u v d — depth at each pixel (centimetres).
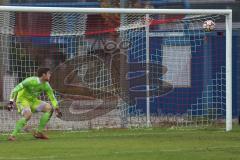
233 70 7294
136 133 5828
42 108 5347
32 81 5238
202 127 6394
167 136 5538
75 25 6706
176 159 4059
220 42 7144
